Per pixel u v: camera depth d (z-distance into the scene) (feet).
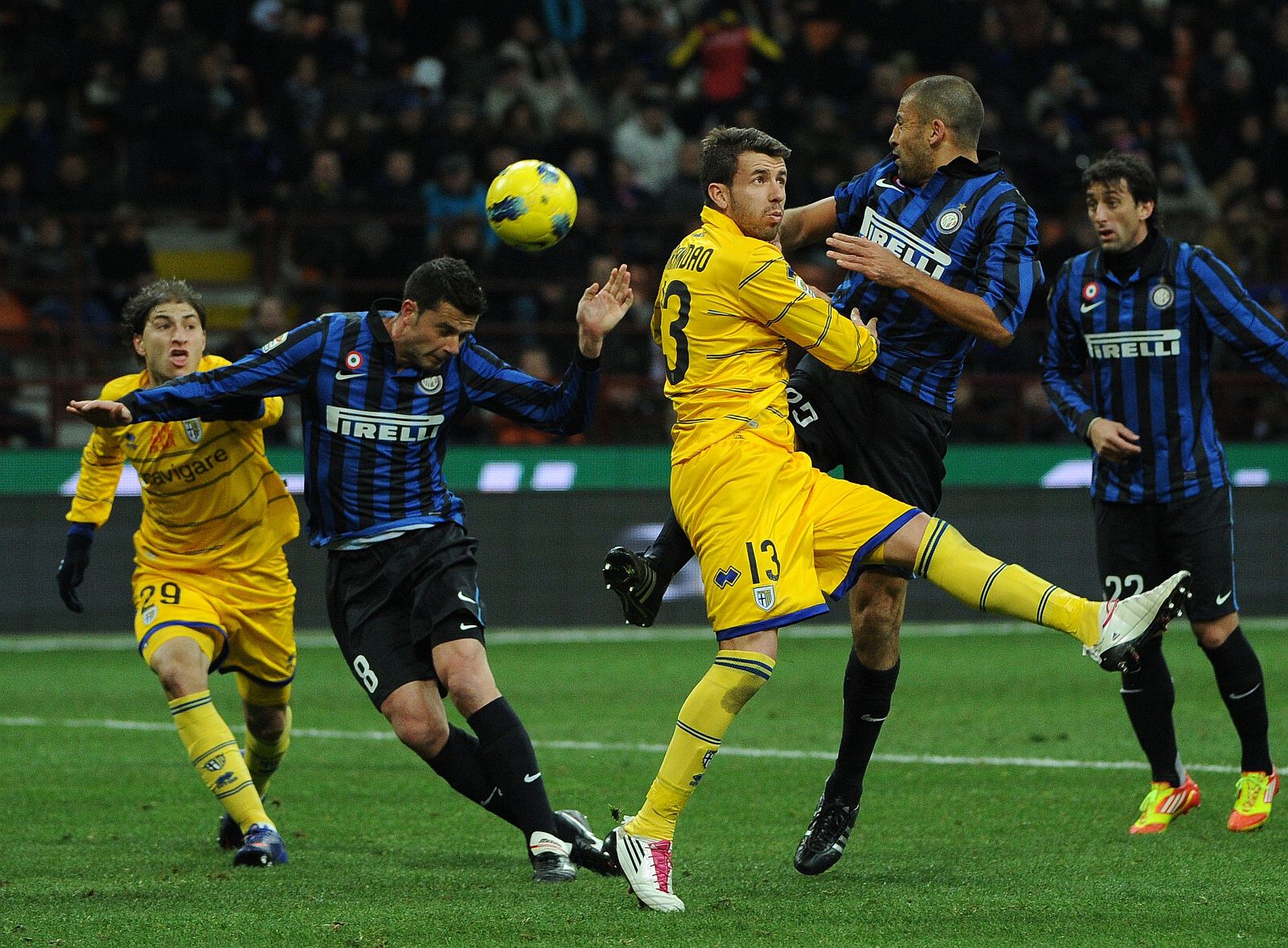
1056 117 202.59
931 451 62.18
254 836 63.31
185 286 66.49
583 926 52.16
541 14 221.66
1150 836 68.85
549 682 125.80
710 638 154.71
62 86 207.21
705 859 64.80
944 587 54.70
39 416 172.76
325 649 145.38
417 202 189.78
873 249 56.44
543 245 64.44
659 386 178.50
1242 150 220.23
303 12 216.13
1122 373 73.31
